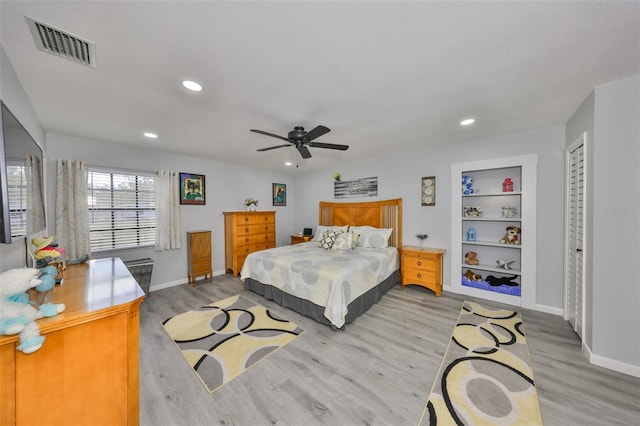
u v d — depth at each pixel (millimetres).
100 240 3373
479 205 3637
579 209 2291
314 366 1974
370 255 3500
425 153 3924
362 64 1572
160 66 1564
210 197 4602
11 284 1024
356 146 3691
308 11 1126
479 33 1289
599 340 1927
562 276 2848
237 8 1106
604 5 1104
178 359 2070
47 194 2885
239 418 1487
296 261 3129
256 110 2270
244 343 2316
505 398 1619
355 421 1462
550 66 1616
